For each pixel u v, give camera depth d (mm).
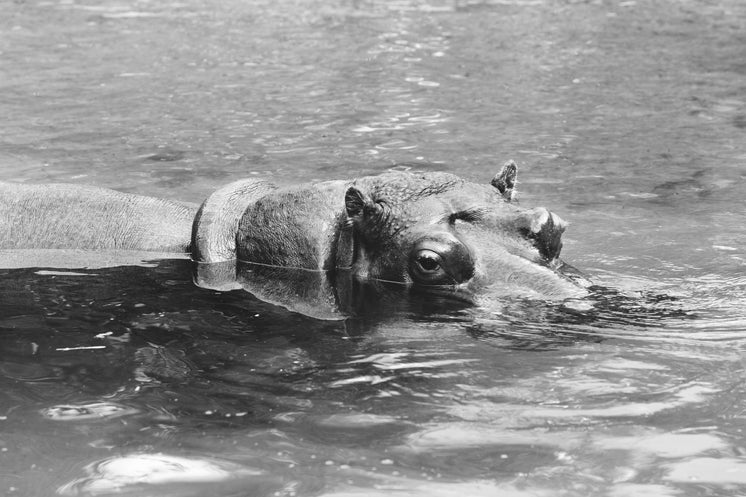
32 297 10836
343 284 10945
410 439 7391
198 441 7422
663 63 25656
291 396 8164
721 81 23562
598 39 29016
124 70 24750
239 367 8789
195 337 9547
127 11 33688
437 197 11062
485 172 16375
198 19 32219
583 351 8859
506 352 8906
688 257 11859
